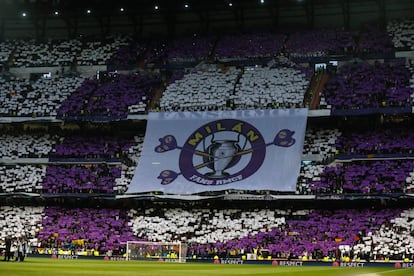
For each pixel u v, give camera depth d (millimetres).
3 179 66875
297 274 37406
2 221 63719
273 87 68188
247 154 63219
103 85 73500
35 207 65562
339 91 65688
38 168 67875
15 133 72312
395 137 63000
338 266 52469
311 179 60719
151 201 64125
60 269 38188
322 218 58688
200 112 67500
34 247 59719
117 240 59781
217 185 60844
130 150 68125
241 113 66375
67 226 62281
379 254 53312
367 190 58219
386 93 63844
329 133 65625
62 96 71938
